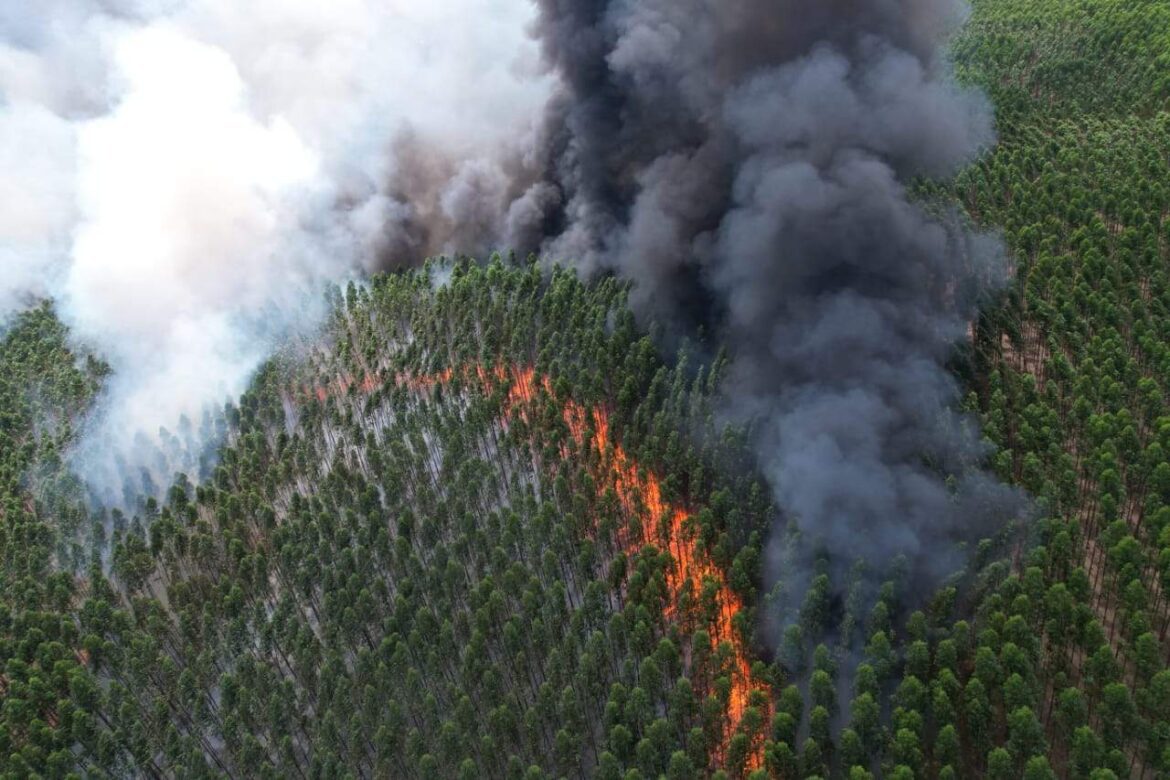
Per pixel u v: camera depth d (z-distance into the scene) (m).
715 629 74.31
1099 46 173.62
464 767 63.19
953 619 69.94
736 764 62.50
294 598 85.88
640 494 88.19
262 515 95.00
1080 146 139.88
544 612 77.12
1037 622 67.88
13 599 89.44
